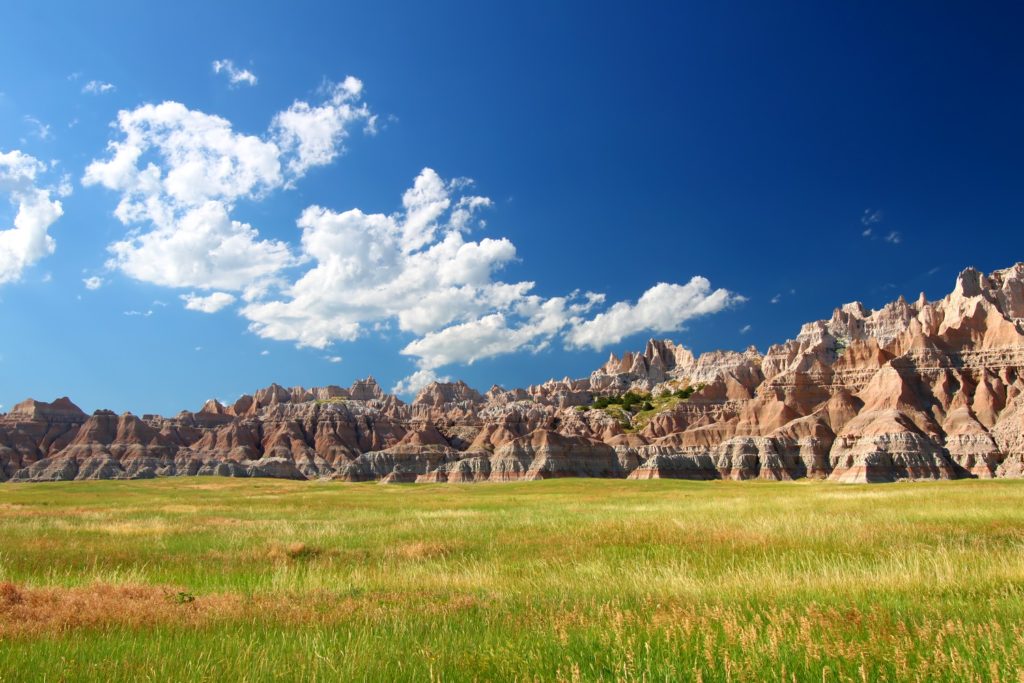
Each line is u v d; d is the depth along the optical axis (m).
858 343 194.12
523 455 169.50
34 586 18.06
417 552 25.55
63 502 70.56
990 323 178.75
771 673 9.08
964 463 140.88
